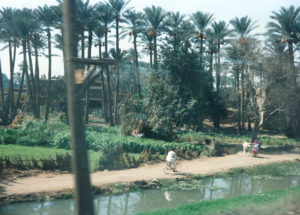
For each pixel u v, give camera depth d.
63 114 38.56
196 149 23.31
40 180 13.02
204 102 30.05
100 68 4.46
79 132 4.15
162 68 28.16
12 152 19.00
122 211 10.40
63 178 13.55
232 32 33.19
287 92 25.27
